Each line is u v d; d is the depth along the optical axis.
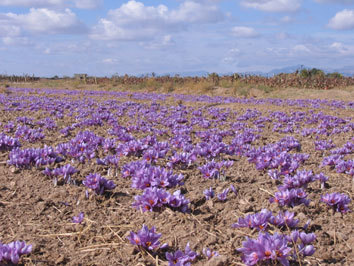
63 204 3.51
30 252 2.59
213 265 2.32
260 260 2.34
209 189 3.82
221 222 3.12
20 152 4.70
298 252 2.42
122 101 16.72
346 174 4.75
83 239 2.85
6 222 3.09
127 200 3.67
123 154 5.49
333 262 2.45
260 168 4.81
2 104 13.40
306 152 6.45
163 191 3.32
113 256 2.59
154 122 9.82
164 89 27.19
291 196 3.35
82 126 8.77
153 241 2.61
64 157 5.24
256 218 2.82
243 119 10.93
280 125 9.54
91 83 36.91
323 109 14.27
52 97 18.47
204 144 5.96
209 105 15.82
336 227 3.00
